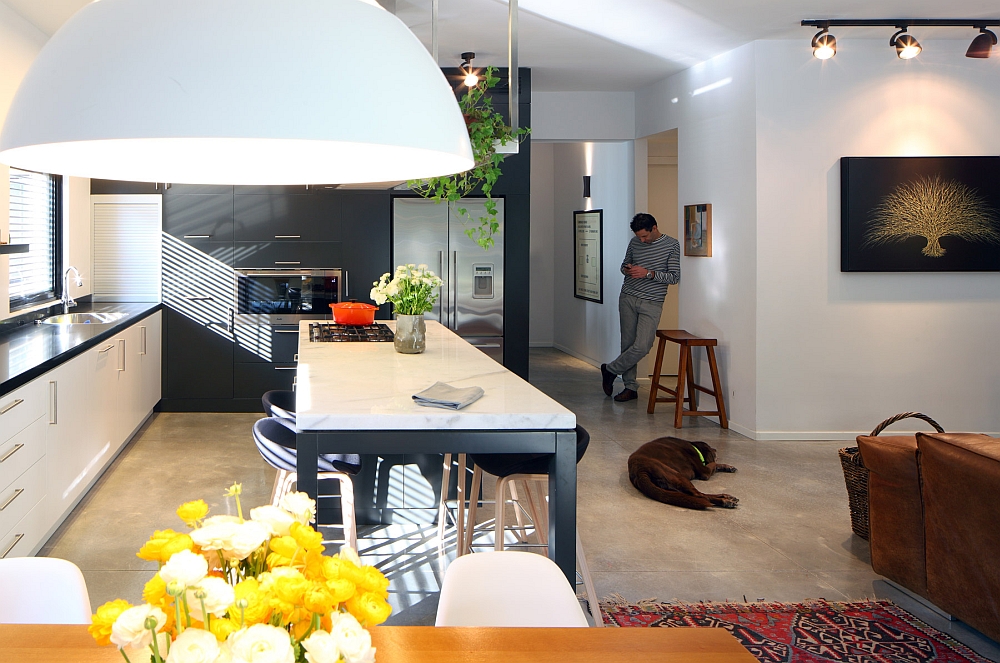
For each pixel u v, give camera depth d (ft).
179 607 2.87
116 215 23.91
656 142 29.19
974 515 9.82
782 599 11.50
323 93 2.61
